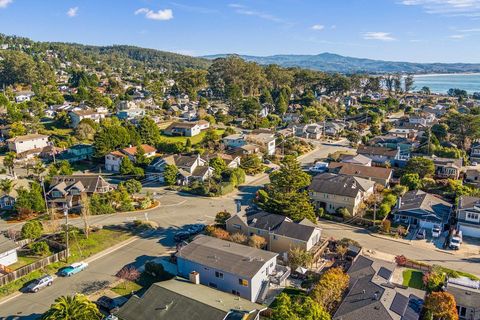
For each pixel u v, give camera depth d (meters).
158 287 35.97
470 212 54.53
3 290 40.06
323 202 63.53
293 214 53.31
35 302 38.53
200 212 63.31
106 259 47.62
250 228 50.81
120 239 52.94
